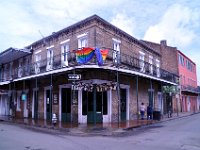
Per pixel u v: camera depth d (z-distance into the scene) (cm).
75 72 1641
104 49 1591
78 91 1716
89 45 1694
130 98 1986
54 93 1919
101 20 1723
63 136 1158
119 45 1916
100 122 1695
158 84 2534
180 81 3347
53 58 1850
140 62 2183
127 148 864
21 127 1531
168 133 1246
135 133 1262
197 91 4259
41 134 1209
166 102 2769
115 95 1817
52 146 888
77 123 1652
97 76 1644
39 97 2120
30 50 2264
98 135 1196
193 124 1672
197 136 1143
